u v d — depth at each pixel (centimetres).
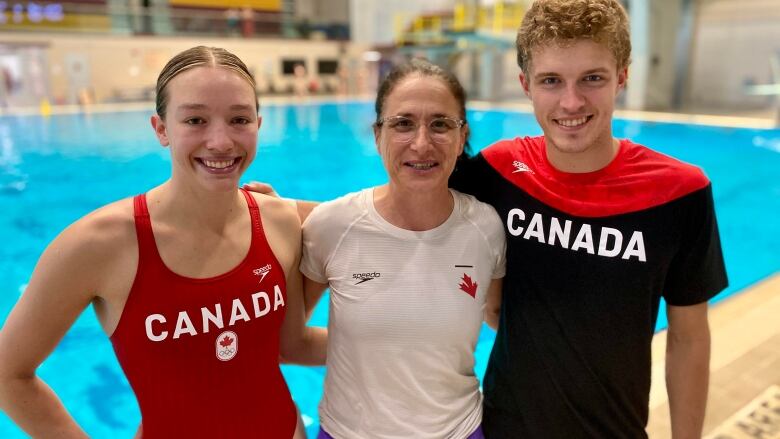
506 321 127
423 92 112
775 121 1008
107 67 1502
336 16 2075
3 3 1364
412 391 116
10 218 521
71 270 99
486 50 1473
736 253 429
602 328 117
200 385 108
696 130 955
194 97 97
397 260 116
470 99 1594
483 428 130
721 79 1390
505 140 139
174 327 104
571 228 117
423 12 1958
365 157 827
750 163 719
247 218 113
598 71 108
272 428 119
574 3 107
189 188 103
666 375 126
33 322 100
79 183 651
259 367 114
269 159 814
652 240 113
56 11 1429
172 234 104
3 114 1220
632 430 125
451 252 117
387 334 115
